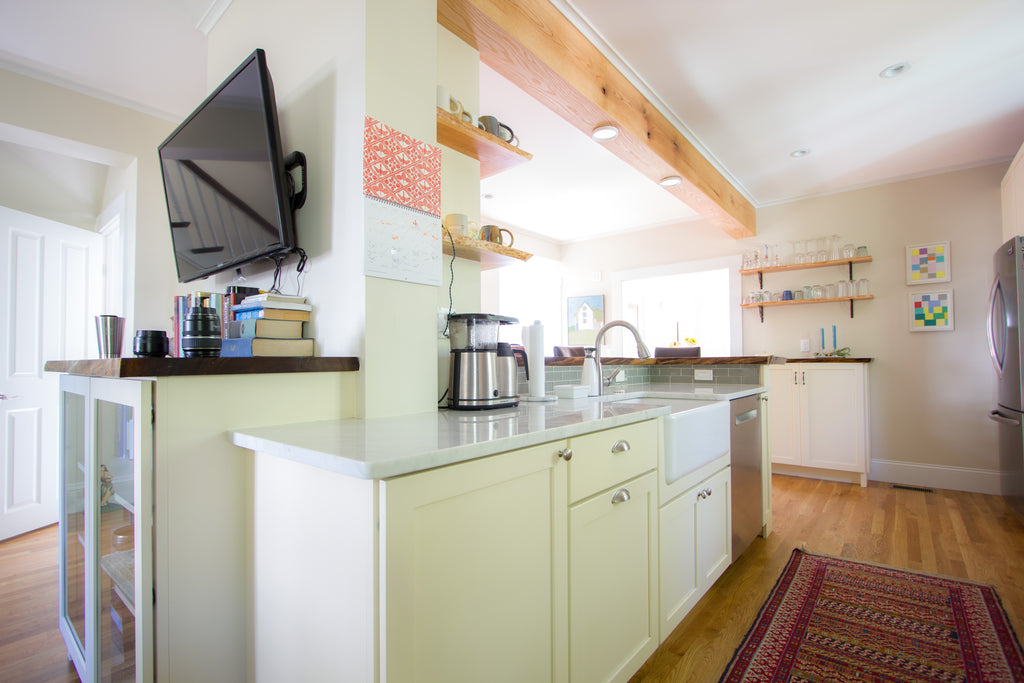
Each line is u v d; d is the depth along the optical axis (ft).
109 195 10.33
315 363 3.84
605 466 4.17
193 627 3.35
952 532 8.73
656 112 8.93
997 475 11.25
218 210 5.13
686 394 7.25
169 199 6.06
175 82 8.10
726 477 6.85
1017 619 5.77
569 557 3.73
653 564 4.92
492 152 6.00
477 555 2.93
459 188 5.90
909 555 7.72
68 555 5.03
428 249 4.66
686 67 7.86
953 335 11.89
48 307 9.51
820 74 8.07
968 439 11.64
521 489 3.28
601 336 6.97
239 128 4.66
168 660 3.23
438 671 2.67
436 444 2.86
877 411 12.75
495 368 5.07
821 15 6.70
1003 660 4.99
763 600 6.32
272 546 3.29
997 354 9.63
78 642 4.72
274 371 3.62
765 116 9.42
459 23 5.56
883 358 12.72
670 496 5.31
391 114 4.33
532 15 6.12
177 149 5.78
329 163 4.47
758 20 6.80
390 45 4.36
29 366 9.17
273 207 4.36
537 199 14.61
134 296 8.59
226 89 4.83
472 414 4.55
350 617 2.60
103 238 10.53
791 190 13.47
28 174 9.78
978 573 7.02
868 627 5.65
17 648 5.38
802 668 4.92
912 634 5.49
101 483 4.03
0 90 7.35
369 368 4.15
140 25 6.75
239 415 3.55
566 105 7.23
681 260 16.70
